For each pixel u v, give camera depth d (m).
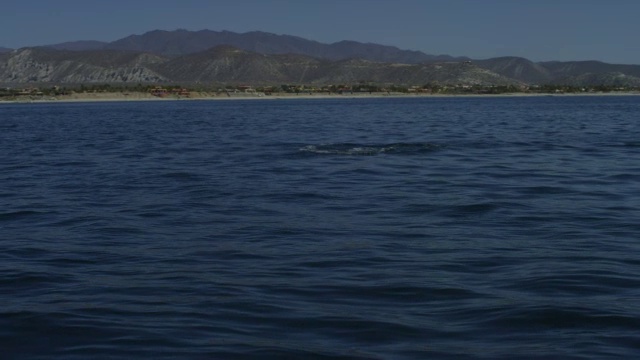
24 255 17.70
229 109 145.25
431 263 16.42
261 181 30.89
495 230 20.22
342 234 19.77
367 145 47.62
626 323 12.14
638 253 17.25
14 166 39.16
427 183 29.95
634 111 122.00
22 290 14.59
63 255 17.66
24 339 11.67
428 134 61.06
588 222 21.30
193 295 14.02
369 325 12.17
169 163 38.97
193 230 20.56
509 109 136.88
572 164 36.91
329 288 14.42
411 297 13.78
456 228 20.55
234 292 14.18
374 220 21.86
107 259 17.20
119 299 13.80
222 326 12.18
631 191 27.41
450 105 170.50
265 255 17.38
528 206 24.19
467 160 39.09
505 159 39.56
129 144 53.53
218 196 26.84
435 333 11.80
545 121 86.50
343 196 26.56
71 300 13.78
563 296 13.69
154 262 16.84
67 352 11.12
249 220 21.98
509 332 11.81
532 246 18.11
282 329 12.02
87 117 111.19
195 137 60.03
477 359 10.68
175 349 11.17
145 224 21.58
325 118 97.31
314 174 33.16
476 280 14.95
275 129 70.56
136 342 11.47
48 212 23.95
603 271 15.54
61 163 40.28
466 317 12.57
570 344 11.23
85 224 21.73
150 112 131.00
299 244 18.56
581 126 74.44
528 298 13.56
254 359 10.77
